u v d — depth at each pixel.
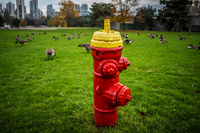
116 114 3.40
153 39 26.34
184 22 52.56
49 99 5.06
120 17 52.06
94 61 3.12
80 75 7.57
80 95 5.32
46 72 8.04
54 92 5.57
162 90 5.66
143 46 17.91
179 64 9.57
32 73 8.00
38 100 5.02
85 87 6.12
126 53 13.47
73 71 8.27
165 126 3.63
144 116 4.06
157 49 15.55
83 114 4.10
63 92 5.59
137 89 5.84
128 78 7.12
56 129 3.56
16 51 14.28
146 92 5.54
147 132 3.42
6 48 16.03
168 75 7.54
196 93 5.44
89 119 3.85
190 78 6.96
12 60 10.79
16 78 7.27
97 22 57.62
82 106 4.58
